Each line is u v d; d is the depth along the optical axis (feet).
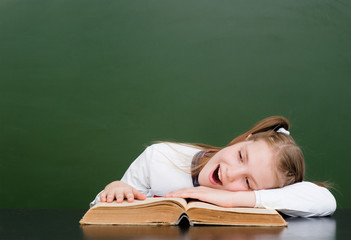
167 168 4.33
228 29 8.29
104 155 8.18
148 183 4.42
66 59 8.33
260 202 3.09
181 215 2.53
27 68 8.34
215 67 8.22
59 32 8.38
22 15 8.45
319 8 8.31
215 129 8.12
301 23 8.29
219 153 3.67
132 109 8.22
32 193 8.18
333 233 2.43
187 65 8.25
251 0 8.31
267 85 8.19
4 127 8.25
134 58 8.30
